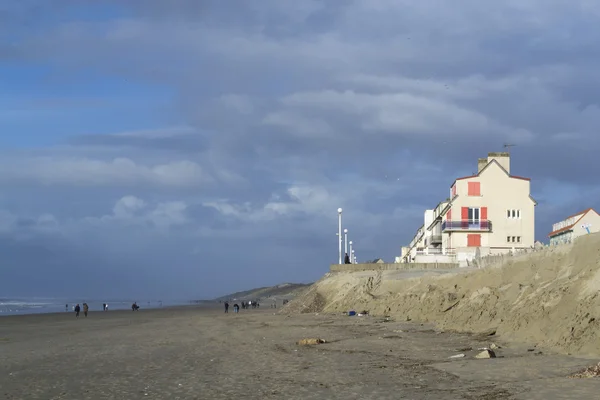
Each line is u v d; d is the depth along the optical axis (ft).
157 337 136.67
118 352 104.06
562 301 86.94
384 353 89.56
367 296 210.59
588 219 210.59
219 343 115.55
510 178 261.44
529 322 90.79
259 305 474.90
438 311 145.28
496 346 86.17
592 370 62.23
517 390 56.34
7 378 75.41
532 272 112.88
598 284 82.23
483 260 173.99
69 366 86.33
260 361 85.66
